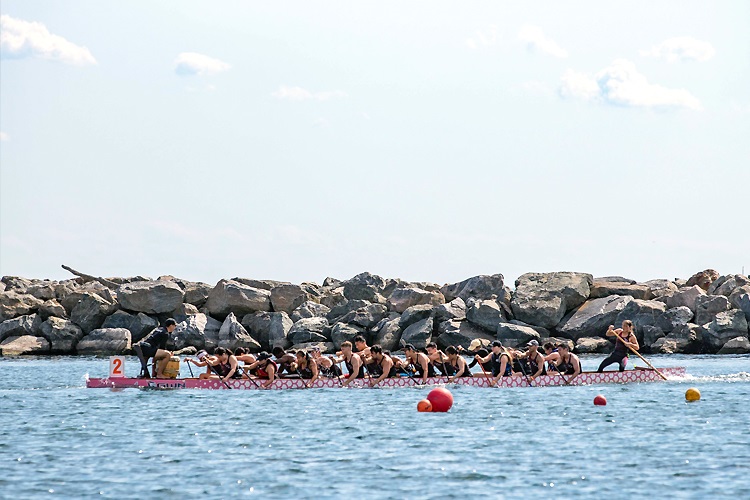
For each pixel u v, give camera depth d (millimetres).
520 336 129000
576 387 77250
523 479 41562
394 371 78875
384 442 50594
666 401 67375
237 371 77938
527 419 58688
